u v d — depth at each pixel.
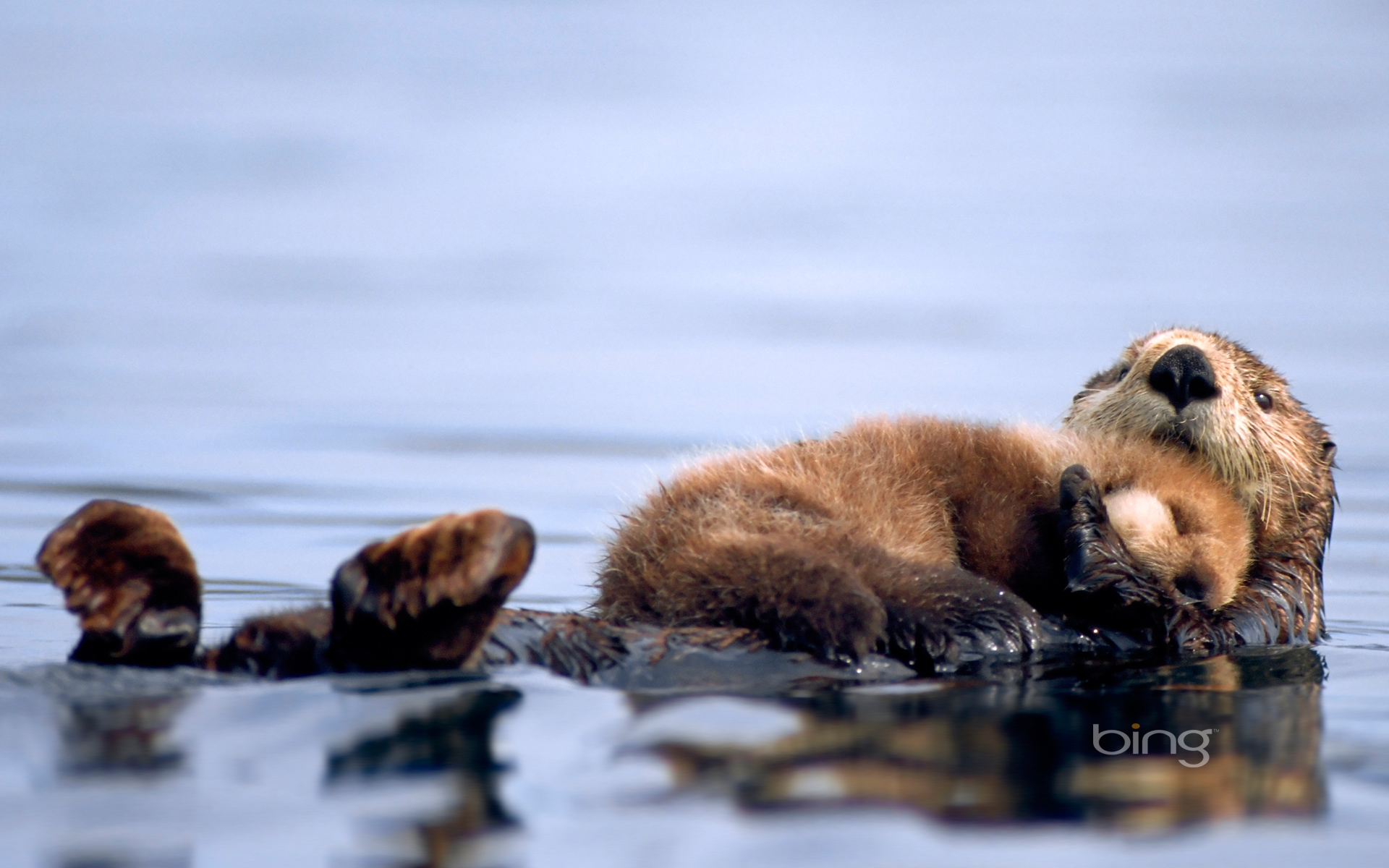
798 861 8.96
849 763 10.73
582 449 34.75
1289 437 19.31
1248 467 18.11
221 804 9.70
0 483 30.00
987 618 14.96
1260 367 19.59
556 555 25.62
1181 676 14.88
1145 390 17.95
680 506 15.97
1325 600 22.64
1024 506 16.53
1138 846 9.41
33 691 11.95
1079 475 15.84
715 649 13.91
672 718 11.78
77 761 10.42
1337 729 12.33
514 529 12.08
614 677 13.38
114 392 40.84
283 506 28.91
